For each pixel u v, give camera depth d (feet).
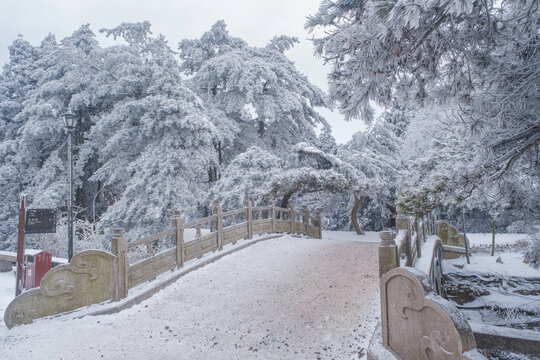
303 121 87.10
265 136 89.40
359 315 17.88
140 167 60.49
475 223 76.84
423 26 11.05
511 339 13.03
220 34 93.76
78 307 20.12
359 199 70.74
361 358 13.66
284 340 16.20
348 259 29.25
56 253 47.67
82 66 81.92
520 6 11.60
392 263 13.94
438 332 9.40
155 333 17.65
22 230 23.25
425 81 13.83
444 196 19.86
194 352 15.48
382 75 12.60
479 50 12.62
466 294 36.65
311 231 53.72
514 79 12.36
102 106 81.35
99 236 54.85
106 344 16.39
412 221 24.16
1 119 93.71
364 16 11.76
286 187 51.49
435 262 29.53
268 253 32.83
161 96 62.34
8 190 82.48
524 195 17.57
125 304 20.77
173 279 25.17
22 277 23.08
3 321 19.43
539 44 11.54
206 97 89.40
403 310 11.32
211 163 71.97
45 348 15.94
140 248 44.29
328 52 12.64
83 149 77.71
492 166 15.96
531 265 20.34
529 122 12.99
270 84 85.15
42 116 77.61
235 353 15.23
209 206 58.70
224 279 25.75
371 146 80.69
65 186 74.28
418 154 67.31
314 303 20.24
